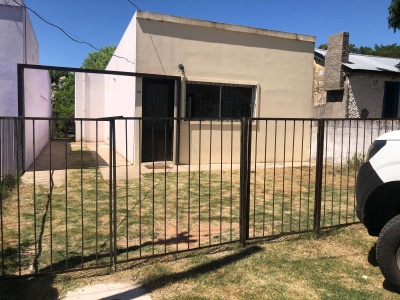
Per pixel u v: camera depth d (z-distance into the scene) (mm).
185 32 9938
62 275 3240
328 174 8906
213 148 10562
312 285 3156
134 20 9586
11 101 8547
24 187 6926
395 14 12109
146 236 4348
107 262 3529
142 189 6961
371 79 13000
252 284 3154
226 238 4285
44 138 15320
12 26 8484
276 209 5586
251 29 10680
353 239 4262
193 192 6719
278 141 11352
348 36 12953
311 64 11758
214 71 10359
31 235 4289
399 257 2990
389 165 3188
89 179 7906
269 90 11172
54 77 35188
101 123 19531
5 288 2984
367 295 2996
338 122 9836
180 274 3309
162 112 10125
